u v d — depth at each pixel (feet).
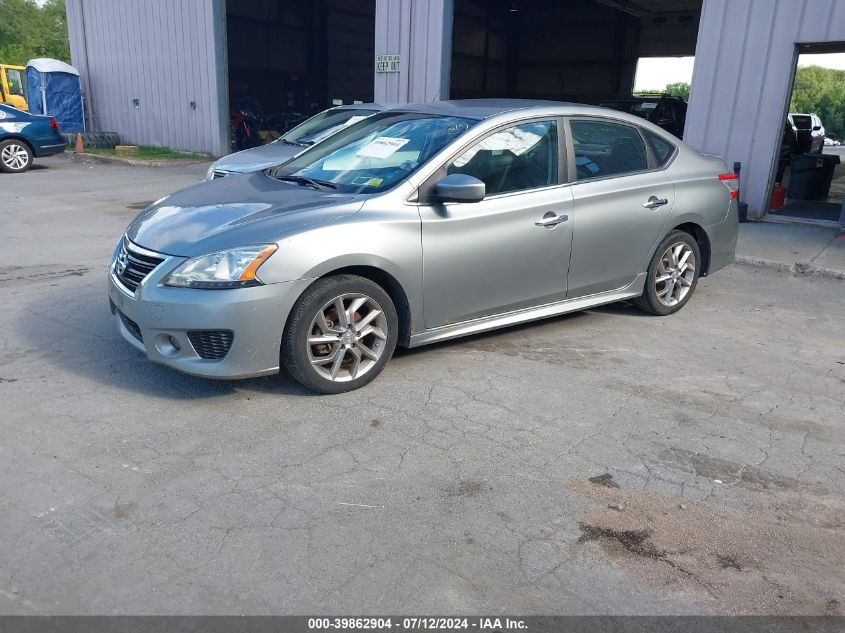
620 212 17.10
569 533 9.72
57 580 8.48
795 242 29.04
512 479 10.96
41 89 65.92
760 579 8.98
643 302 19.02
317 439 11.96
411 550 9.24
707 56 32.65
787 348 17.38
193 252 12.34
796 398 14.40
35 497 10.05
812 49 30.96
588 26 85.51
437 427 12.52
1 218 31.14
